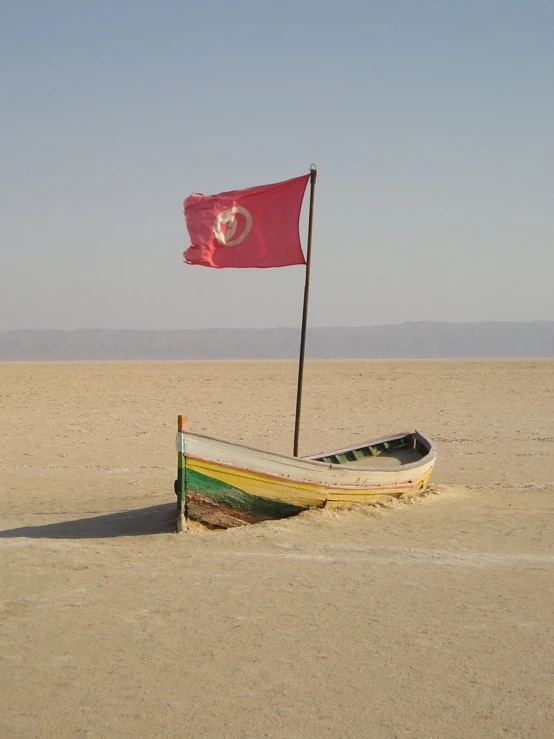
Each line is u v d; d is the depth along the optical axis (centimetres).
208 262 1445
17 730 607
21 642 773
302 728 609
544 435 2502
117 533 1266
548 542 1177
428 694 663
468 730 606
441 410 3194
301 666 716
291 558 1079
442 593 922
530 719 622
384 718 623
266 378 4962
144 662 725
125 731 605
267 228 1452
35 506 1541
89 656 739
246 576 989
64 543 1174
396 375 5266
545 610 861
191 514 1258
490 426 2725
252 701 651
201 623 823
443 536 1216
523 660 729
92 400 3550
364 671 706
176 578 980
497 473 1886
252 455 1284
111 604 882
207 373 5659
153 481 1812
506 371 5681
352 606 875
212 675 698
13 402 3453
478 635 789
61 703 649
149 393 3894
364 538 1202
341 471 1383
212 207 1441
